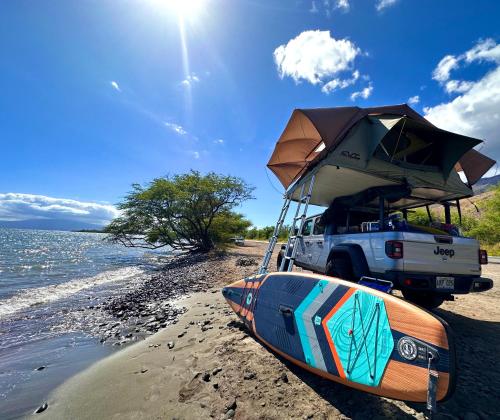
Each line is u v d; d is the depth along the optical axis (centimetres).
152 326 535
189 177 2420
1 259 2088
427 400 195
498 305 600
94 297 855
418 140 488
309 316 297
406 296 530
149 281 1141
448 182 494
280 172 767
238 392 268
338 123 467
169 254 3055
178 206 2325
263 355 333
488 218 1983
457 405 249
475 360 339
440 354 200
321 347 275
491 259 1458
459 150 467
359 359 241
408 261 386
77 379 337
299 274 336
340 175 492
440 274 395
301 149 667
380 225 461
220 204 2484
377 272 415
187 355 365
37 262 1944
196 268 1444
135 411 261
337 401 249
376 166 450
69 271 1524
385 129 433
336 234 563
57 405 283
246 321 407
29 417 265
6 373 361
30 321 603
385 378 221
